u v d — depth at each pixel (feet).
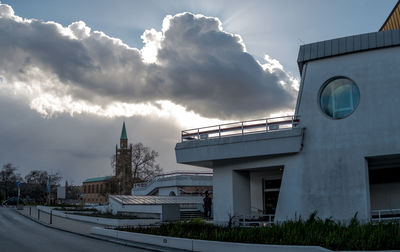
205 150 83.25
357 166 68.69
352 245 43.62
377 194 83.10
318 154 72.43
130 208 120.26
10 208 185.98
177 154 87.56
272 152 75.61
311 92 74.95
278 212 74.90
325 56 73.97
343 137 70.64
